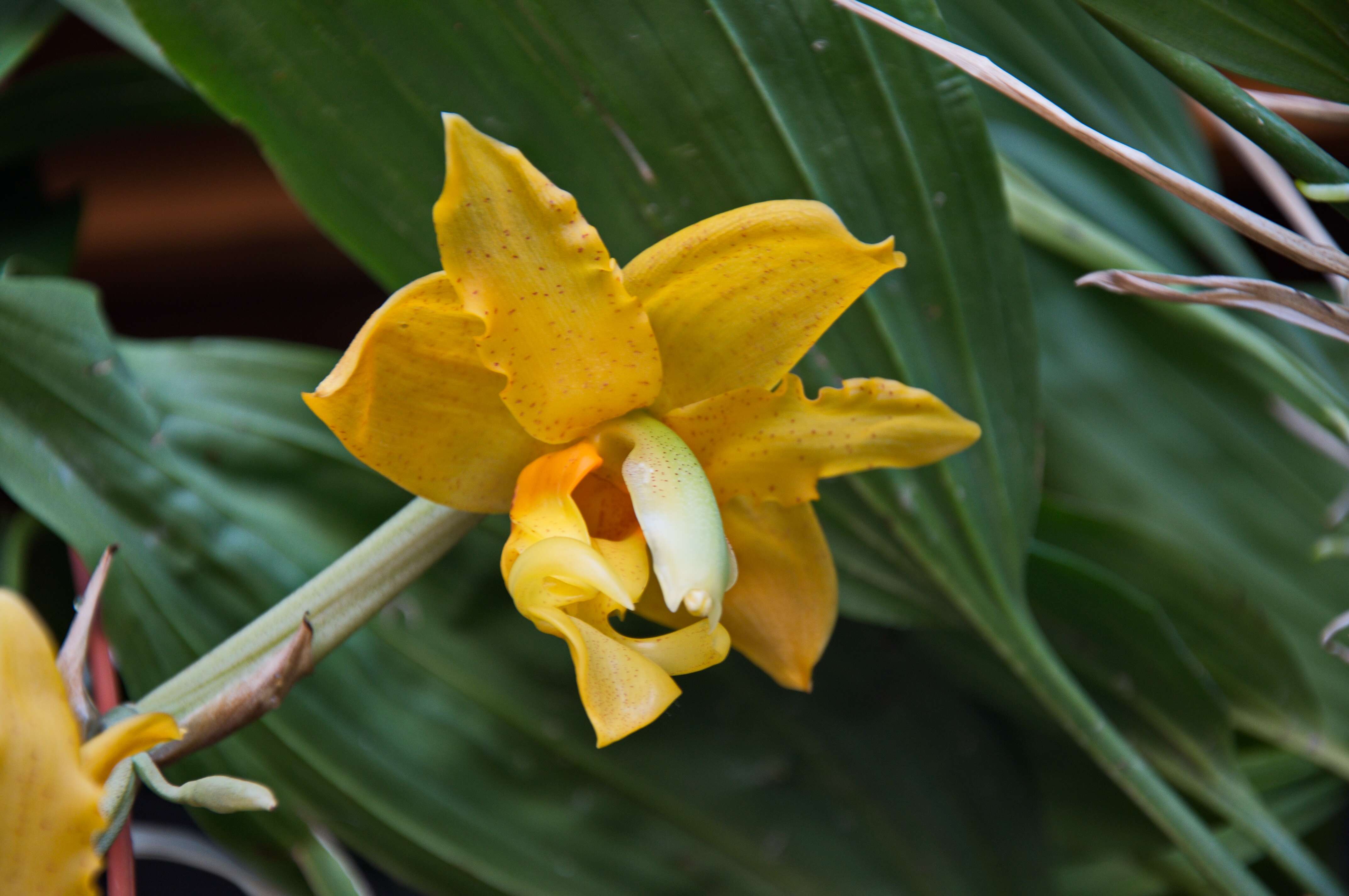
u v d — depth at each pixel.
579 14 0.61
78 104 0.77
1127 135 0.77
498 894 0.67
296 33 0.61
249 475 0.67
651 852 0.67
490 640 0.68
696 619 0.60
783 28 0.62
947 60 0.60
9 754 0.53
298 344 1.05
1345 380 0.82
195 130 0.96
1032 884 0.68
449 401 0.57
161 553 0.66
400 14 0.61
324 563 0.67
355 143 0.62
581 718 0.68
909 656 0.69
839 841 0.68
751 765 0.68
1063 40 0.76
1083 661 0.69
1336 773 0.71
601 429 0.58
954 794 0.69
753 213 0.56
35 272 0.70
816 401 0.58
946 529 0.65
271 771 0.66
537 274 0.55
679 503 0.56
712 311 0.57
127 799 0.57
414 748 0.67
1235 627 0.70
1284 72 0.58
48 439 0.66
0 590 0.54
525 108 0.62
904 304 0.64
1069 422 0.79
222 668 0.58
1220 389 0.81
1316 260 0.58
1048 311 0.81
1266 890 0.68
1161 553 0.70
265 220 1.00
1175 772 0.69
